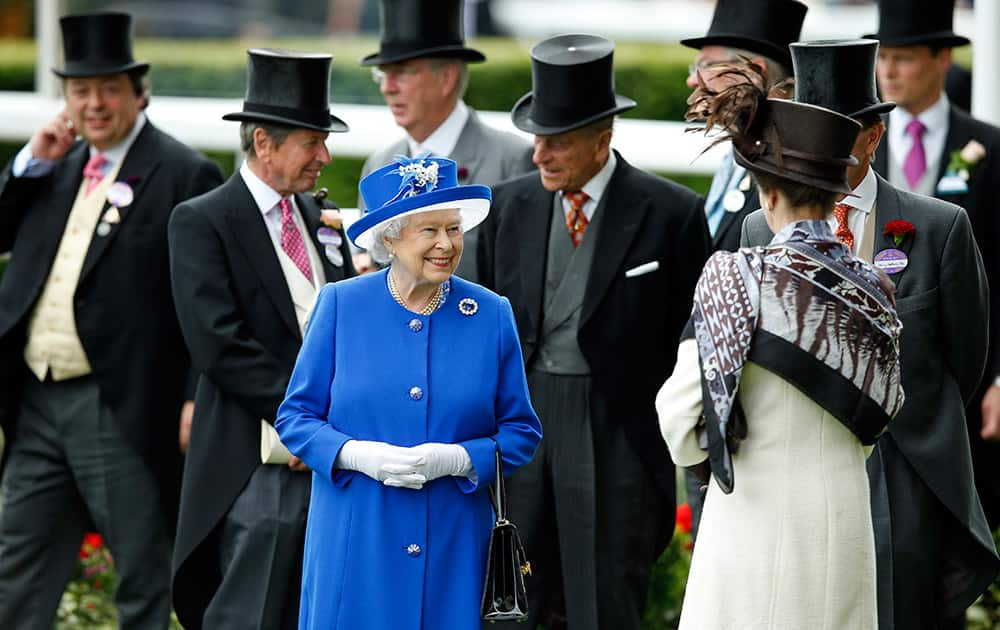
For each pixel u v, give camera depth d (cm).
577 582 2398
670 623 2803
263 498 2345
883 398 1755
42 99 4091
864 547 1764
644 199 2445
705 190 3847
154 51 5419
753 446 1766
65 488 2675
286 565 2348
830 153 1741
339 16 6306
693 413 1792
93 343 2600
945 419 2112
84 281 2609
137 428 2600
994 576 2123
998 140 2805
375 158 2878
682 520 2844
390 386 1944
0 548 2703
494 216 2514
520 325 2439
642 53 4966
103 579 3052
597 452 2403
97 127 2644
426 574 1934
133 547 2625
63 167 2703
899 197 2138
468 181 2778
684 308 2439
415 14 2766
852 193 1947
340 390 1958
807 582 1741
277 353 2356
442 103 2789
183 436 2661
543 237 2455
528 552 2423
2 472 2733
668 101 4784
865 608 1770
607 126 2431
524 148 2806
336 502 1950
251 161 2411
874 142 2067
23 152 2680
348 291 1991
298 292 2383
